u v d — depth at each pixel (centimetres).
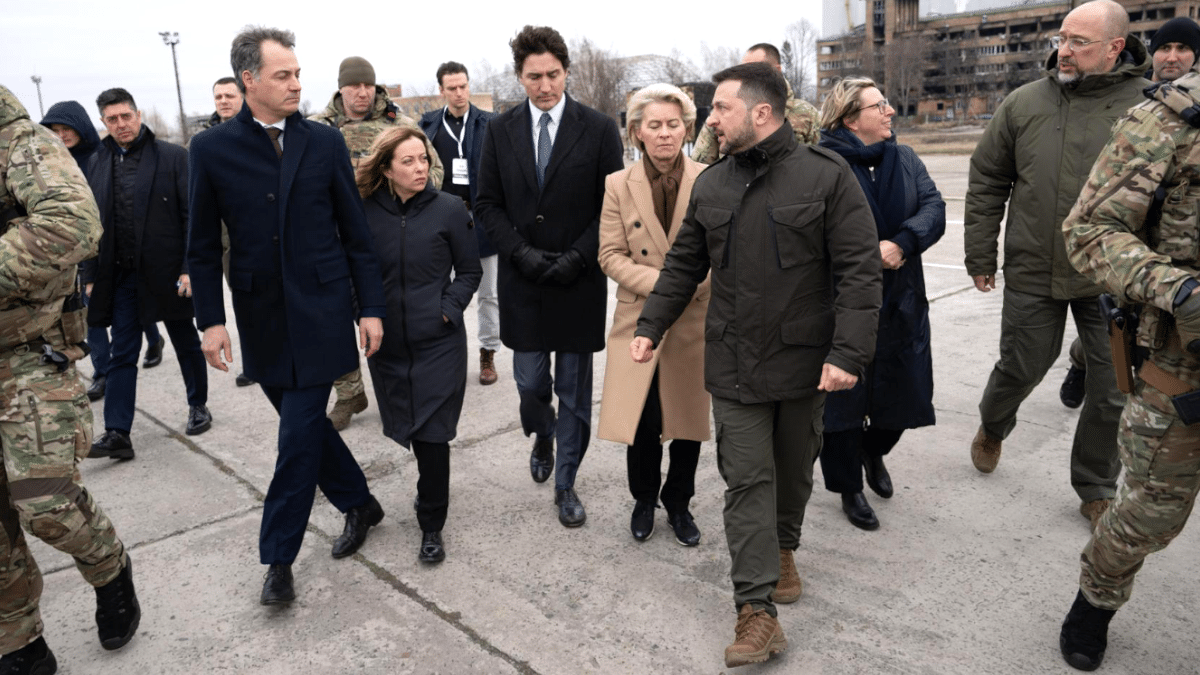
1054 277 306
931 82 10338
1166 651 243
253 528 343
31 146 212
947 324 607
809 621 262
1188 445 204
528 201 330
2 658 242
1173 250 201
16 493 220
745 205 239
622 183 305
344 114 489
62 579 306
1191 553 293
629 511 344
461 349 310
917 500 343
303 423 276
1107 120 292
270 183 268
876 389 304
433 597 283
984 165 326
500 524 336
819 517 331
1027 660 240
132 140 413
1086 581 232
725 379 245
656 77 6450
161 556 321
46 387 223
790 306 237
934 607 268
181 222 424
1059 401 450
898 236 288
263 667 250
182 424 471
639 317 274
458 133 544
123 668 252
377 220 303
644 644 254
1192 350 192
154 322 422
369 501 321
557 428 340
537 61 316
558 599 280
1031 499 340
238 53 260
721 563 300
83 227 211
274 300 272
